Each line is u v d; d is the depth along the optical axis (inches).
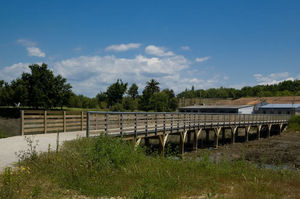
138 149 434.0
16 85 2176.4
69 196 229.8
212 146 1087.6
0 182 242.4
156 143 1045.2
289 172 373.4
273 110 2331.4
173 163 372.8
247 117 1334.9
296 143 1218.6
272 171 388.5
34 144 446.3
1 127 1273.4
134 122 599.8
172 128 762.2
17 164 308.2
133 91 3334.2
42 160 316.5
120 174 300.7
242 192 261.6
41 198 217.5
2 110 2000.5
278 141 1307.8
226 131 1551.4
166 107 2775.6
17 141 478.0
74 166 296.8
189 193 252.7
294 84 5895.7
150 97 2714.1
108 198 231.5
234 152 921.5
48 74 1996.8
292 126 1839.3
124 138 560.4
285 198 251.9
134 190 245.9
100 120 510.9
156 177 294.8
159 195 236.5
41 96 1891.0
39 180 257.6
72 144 419.2
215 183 286.4
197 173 333.4
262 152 935.0
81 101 3080.7
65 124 684.1
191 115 881.5
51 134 605.6
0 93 2204.7
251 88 5964.6
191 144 1071.6
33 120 598.2
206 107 2255.2
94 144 371.2
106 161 317.7
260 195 253.8
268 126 1547.7
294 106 2279.8
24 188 234.4
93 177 273.6
